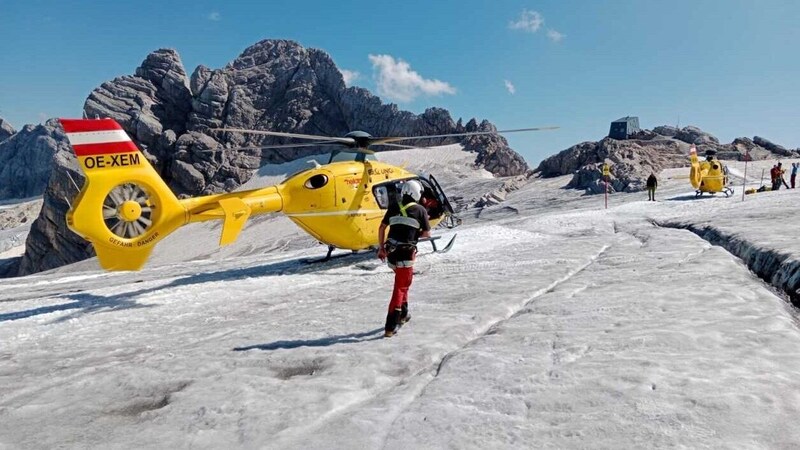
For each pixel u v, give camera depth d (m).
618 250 11.73
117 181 9.82
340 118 131.25
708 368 3.79
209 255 75.12
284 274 12.56
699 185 28.11
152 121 108.94
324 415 3.62
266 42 144.62
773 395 3.24
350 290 9.72
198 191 106.31
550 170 73.19
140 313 8.98
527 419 3.24
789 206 16.52
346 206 13.19
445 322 6.09
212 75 123.12
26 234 129.12
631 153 62.97
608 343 4.62
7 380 5.40
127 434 3.58
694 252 9.90
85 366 5.77
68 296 11.33
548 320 5.73
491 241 15.97
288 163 119.25
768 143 74.31
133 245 10.09
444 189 75.94
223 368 5.02
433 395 3.75
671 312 5.54
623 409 3.23
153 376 4.93
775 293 6.92
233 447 3.23
